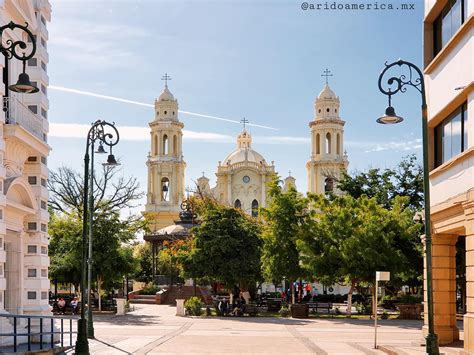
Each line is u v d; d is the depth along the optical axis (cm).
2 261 2003
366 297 5038
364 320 3709
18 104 2175
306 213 4131
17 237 2253
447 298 2370
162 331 2980
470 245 1909
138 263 4753
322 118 9744
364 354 2150
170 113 10731
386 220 3859
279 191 4134
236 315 4056
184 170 10694
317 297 5825
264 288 7356
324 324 3428
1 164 2005
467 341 1903
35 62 2422
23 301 2294
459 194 2053
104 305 4647
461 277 3978
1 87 2006
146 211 10388
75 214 4700
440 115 2272
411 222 3944
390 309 4728
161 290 5750
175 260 5334
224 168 10231
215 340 2567
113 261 4256
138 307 5031
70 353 2044
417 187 4881
